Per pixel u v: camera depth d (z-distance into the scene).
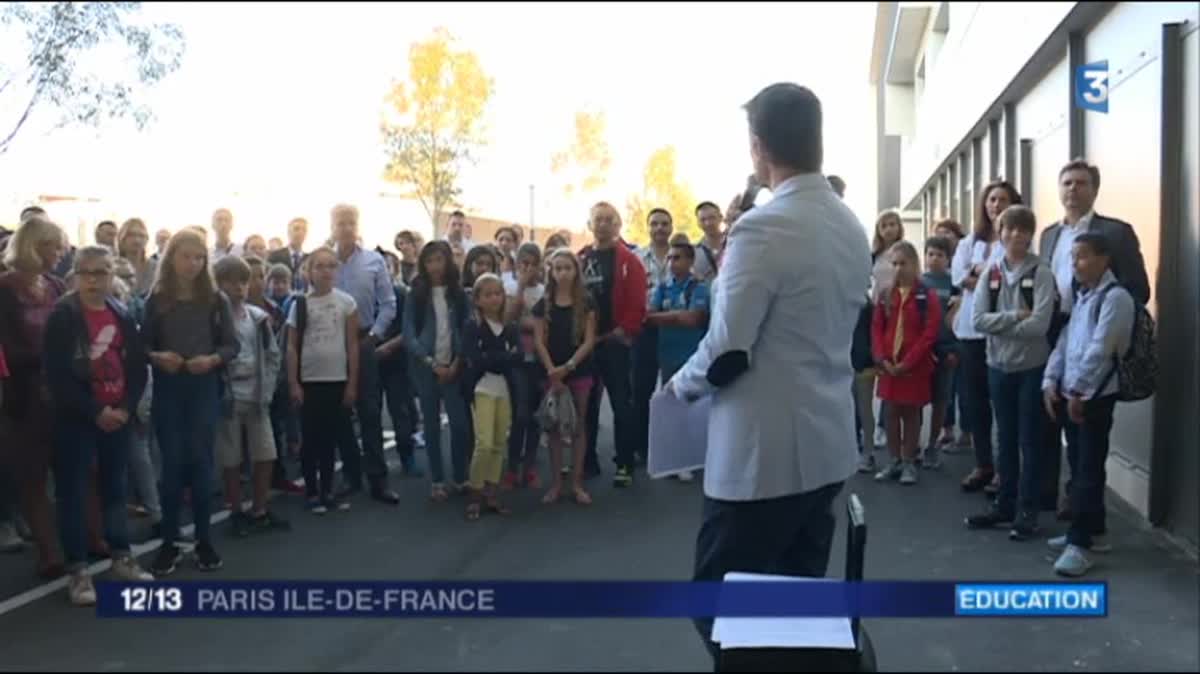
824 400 3.26
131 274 7.12
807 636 3.24
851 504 3.35
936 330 7.67
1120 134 7.73
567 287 7.34
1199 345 5.84
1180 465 6.09
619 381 7.75
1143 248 7.01
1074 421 5.57
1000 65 12.42
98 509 6.05
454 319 7.45
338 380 7.12
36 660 4.45
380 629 4.82
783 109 3.31
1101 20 8.54
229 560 5.96
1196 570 5.50
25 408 5.55
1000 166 14.21
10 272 5.52
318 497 7.23
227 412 6.34
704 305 7.99
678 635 4.70
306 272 8.33
